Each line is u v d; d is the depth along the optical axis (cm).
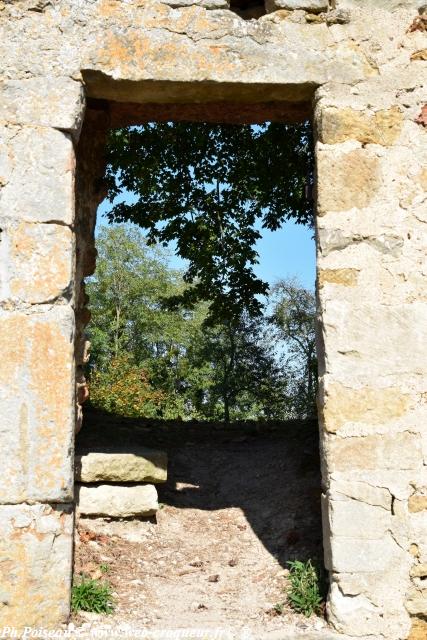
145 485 563
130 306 2788
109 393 1514
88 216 565
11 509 391
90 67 423
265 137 991
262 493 621
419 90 443
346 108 438
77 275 529
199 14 434
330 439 412
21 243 407
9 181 411
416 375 420
